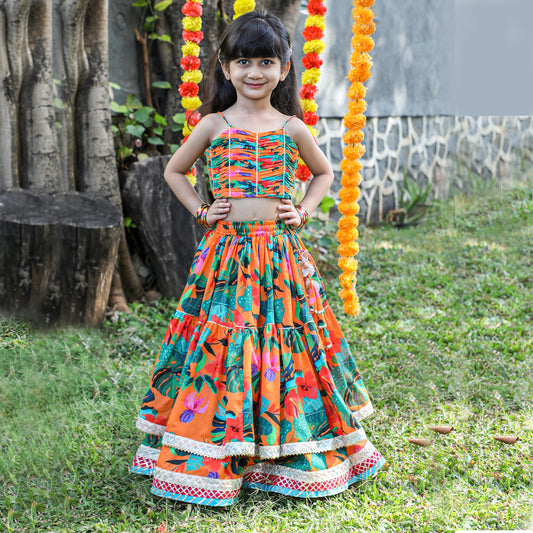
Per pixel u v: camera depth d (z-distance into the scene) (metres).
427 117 7.89
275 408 2.12
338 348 2.38
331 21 6.23
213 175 2.27
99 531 1.98
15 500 2.11
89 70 3.79
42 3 3.49
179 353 2.24
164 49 4.42
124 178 4.05
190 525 2.00
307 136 2.31
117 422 2.64
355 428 2.23
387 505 2.14
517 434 2.62
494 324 3.93
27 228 3.29
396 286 4.66
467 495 2.20
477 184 8.38
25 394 2.81
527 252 5.55
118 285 3.96
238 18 2.20
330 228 5.83
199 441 2.11
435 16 7.85
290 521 2.04
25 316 3.42
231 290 2.19
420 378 3.14
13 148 3.57
